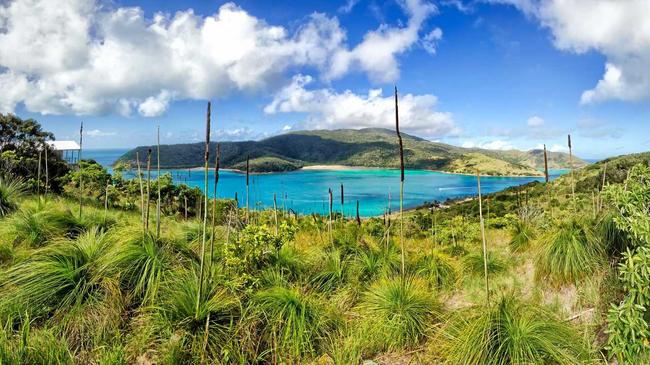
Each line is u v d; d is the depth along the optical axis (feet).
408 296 16.16
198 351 11.97
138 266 15.16
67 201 47.39
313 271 20.66
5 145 80.43
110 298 13.80
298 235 34.22
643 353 10.95
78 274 14.43
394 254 23.75
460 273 23.22
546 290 18.62
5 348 10.24
